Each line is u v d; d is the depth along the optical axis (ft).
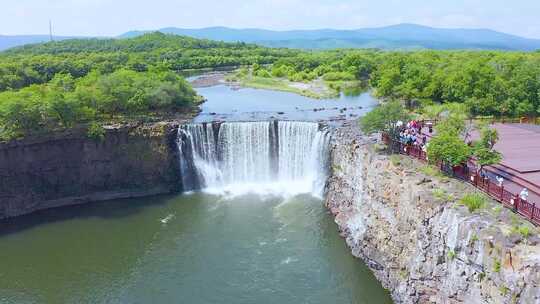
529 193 138.62
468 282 119.03
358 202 194.80
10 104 228.63
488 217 121.29
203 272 174.70
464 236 119.65
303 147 256.73
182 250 191.21
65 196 243.19
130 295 161.48
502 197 130.31
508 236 109.60
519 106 255.50
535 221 116.57
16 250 193.67
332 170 234.38
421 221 140.46
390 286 156.97
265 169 267.59
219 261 181.78
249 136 263.08
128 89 291.38
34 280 171.32
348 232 195.31
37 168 235.61
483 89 271.69
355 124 261.03
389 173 166.30
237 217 221.25
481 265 114.21
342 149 218.38
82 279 171.63
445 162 155.53
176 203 241.96
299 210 227.20
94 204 242.99
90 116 260.83
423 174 155.22
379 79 422.82
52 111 239.91
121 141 252.42
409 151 177.06
